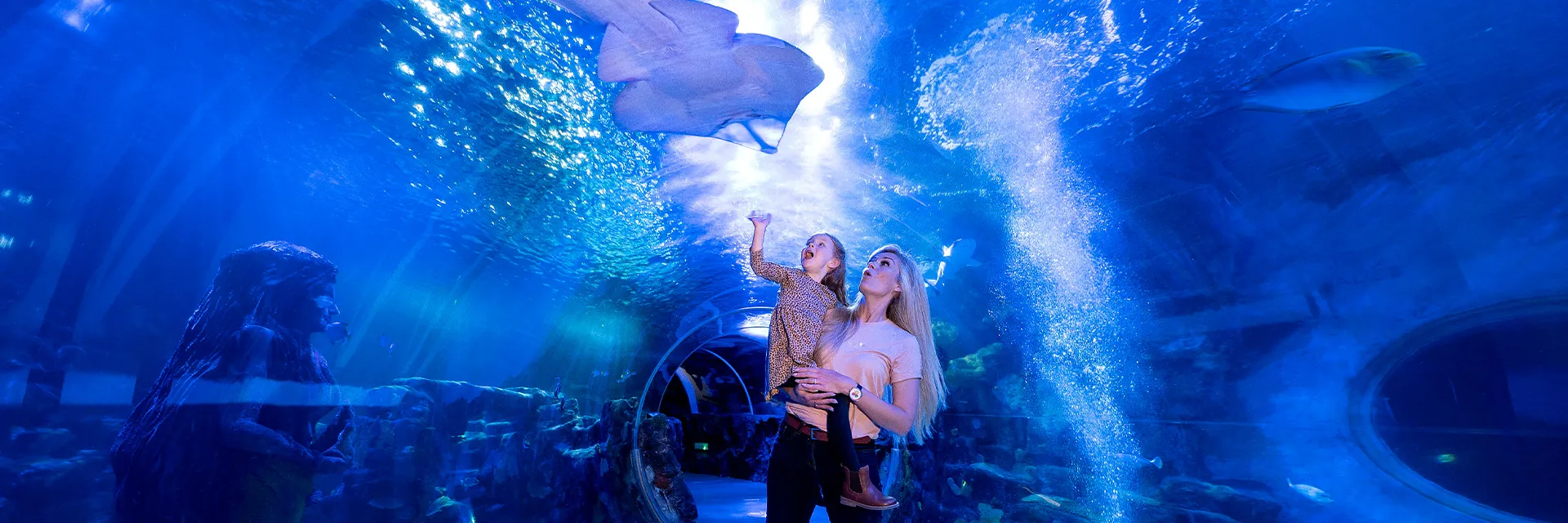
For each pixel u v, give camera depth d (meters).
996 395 6.60
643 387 7.36
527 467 6.21
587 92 5.87
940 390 2.92
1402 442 4.36
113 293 3.98
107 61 3.83
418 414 5.18
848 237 6.65
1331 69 4.09
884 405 2.47
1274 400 4.95
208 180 4.62
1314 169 4.58
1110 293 5.87
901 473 6.29
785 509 2.66
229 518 3.35
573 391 7.50
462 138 5.82
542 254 6.93
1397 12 3.95
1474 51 3.81
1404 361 4.36
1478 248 4.02
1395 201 4.34
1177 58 4.73
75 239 3.78
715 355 12.15
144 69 3.99
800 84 3.72
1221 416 5.21
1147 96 4.97
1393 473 4.36
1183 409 5.40
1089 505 5.77
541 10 5.31
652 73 3.66
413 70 5.22
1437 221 4.18
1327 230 4.64
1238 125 4.77
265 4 4.33
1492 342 4.02
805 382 2.47
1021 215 5.99
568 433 6.90
